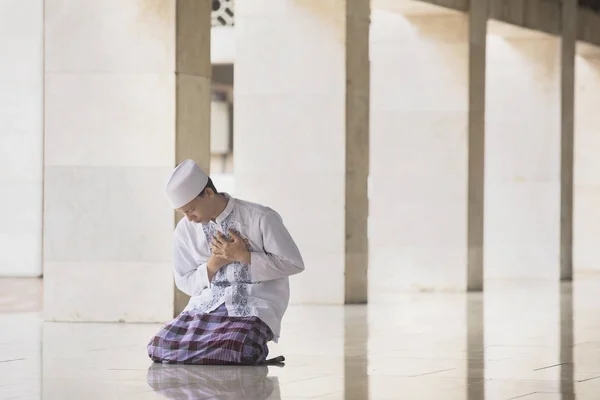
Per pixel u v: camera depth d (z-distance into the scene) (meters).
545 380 8.37
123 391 7.71
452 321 13.36
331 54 16.36
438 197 19.23
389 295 18.16
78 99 13.24
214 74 25.58
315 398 7.44
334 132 16.36
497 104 22.83
